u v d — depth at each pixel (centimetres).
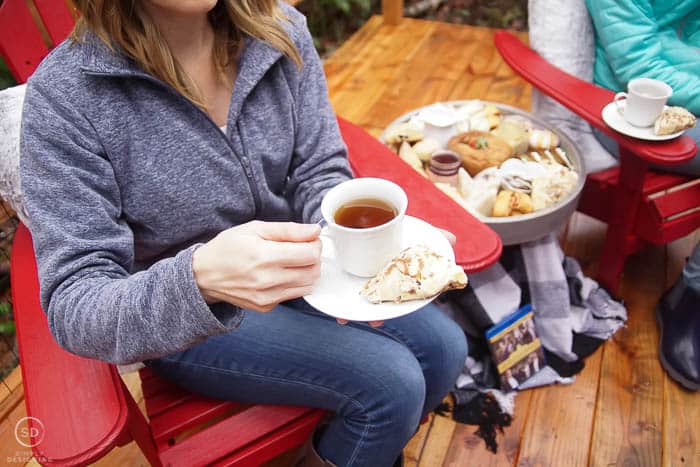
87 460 69
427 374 105
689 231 151
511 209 138
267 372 93
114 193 84
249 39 94
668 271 176
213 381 96
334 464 96
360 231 71
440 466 131
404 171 116
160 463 92
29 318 87
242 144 94
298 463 105
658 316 159
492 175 145
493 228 135
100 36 78
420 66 266
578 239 188
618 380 147
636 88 137
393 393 89
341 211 79
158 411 99
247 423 98
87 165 80
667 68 145
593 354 154
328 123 108
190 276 67
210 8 81
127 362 74
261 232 69
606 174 157
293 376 92
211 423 134
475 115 171
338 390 91
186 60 91
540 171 146
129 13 78
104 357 74
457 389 144
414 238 82
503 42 166
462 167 156
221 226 96
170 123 85
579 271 163
